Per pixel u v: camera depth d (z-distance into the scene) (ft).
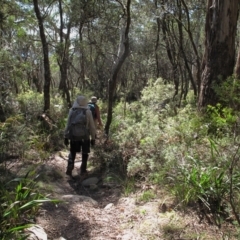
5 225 10.90
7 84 31.76
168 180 15.15
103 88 82.74
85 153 20.59
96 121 30.14
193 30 65.16
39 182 17.47
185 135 18.22
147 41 87.81
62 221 13.29
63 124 33.22
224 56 22.53
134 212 13.88
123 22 54.08
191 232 11.74
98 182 19.16
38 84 88.38
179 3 48.60
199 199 13.34
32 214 12.96
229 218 12.24
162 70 85.46
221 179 13.00
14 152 22.81
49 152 25.16
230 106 18.37
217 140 17.07
